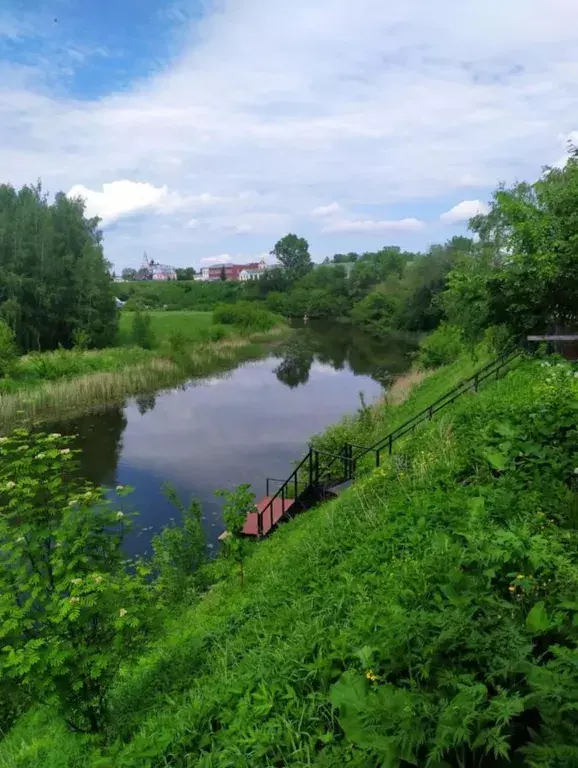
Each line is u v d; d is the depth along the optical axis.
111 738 4.99
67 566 5.05
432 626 3.66
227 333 60.16
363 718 3.24
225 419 28.22
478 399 10.98
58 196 50.44
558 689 2.71
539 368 11.27
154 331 56.31
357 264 99.12
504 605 3.66
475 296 13.26
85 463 21.52
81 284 47.44
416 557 5.47
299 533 9.36
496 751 2.58
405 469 8.62
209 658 5.58
